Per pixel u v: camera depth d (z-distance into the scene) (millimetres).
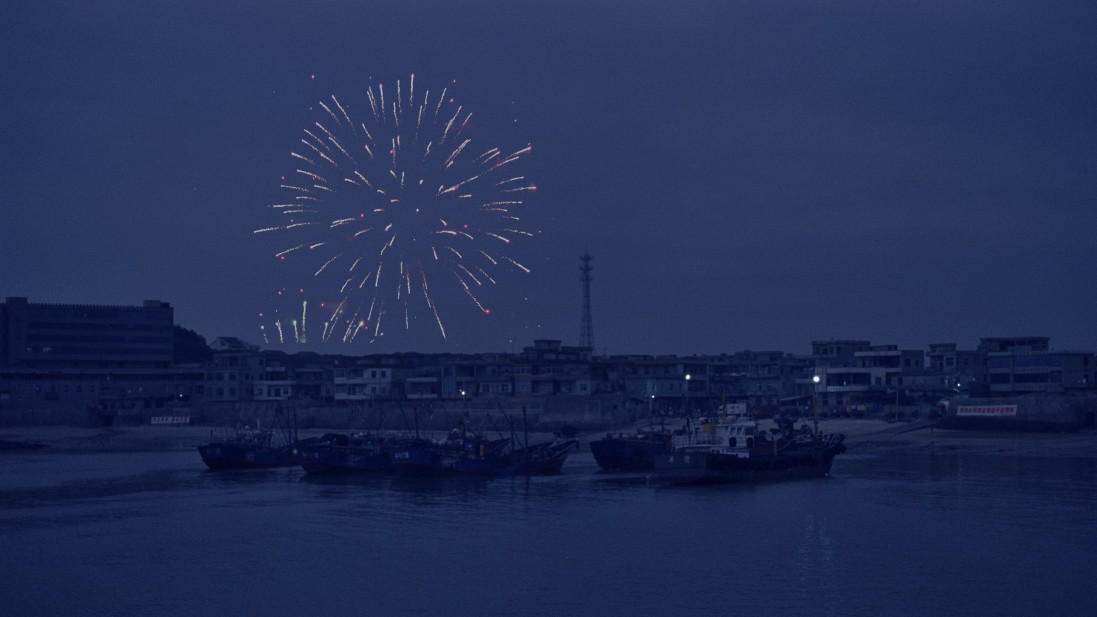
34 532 83812
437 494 103375
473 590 62938
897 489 100375
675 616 56875
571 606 59188
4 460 155500
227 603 61531
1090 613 56781
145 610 60625
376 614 58625
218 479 122500
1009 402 155125
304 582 65750
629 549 73125
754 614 56969
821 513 86312
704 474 105000
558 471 125250
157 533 82750
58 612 60688
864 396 197625
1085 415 148625
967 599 59312
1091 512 84812
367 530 82250
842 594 60531
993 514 84250
